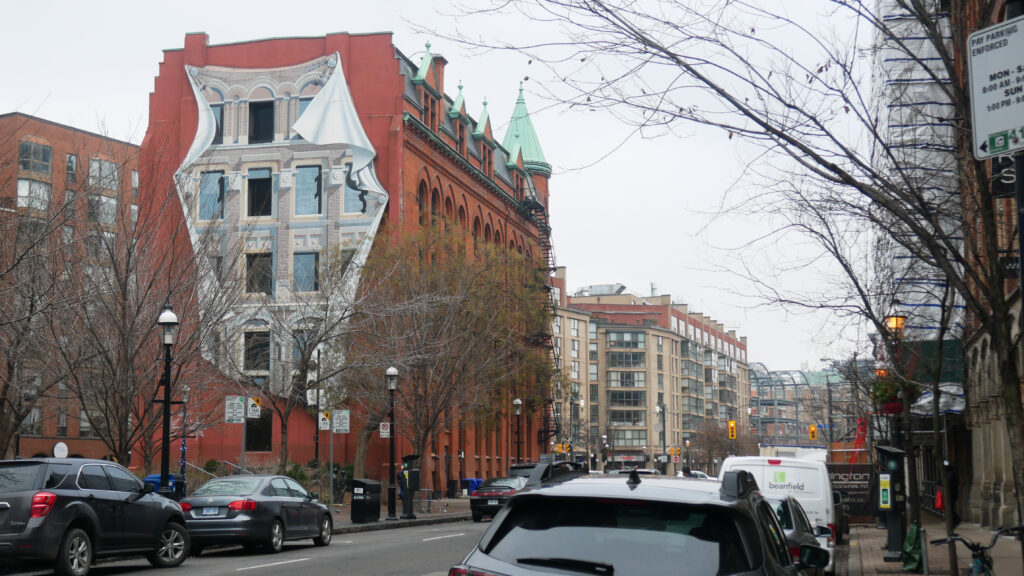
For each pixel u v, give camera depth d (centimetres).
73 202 2745
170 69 6059
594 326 14262
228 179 5838
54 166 3259
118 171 2958
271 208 5794
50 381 3011
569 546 552
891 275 1758
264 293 4534
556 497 567
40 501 1611
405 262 4775
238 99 5919
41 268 2598
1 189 2781
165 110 6025
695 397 15925
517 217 7944
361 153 5744
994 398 2712
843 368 4425
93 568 1923
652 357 14412
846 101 1034
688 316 16062
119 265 2720
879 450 2198
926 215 1017
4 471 1645
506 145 9119
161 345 2741
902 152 1270
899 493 2167
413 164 5916
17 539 1584
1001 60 699
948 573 1945
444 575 1741
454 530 3266
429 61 6266
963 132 1073
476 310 4875
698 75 941
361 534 3075
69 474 1694
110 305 2683
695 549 541
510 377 5600
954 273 960
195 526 2186
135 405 2862
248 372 4300
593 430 14025
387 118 5778
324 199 5747
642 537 549
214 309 3072
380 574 1766
